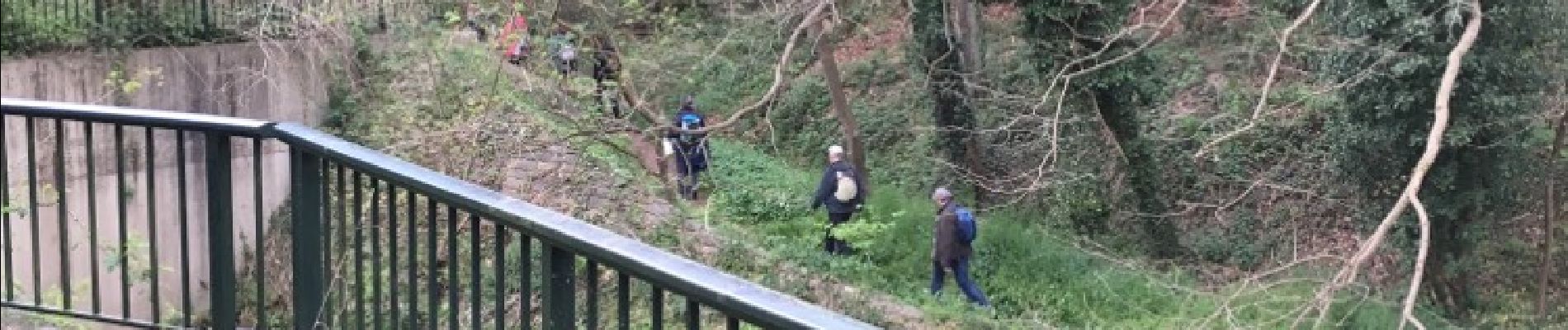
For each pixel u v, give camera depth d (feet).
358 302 11.19
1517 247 61.72
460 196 8.51
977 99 66.23
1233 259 64.85
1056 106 60.34
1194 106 69.51
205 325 16.70
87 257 34.12
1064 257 54.95
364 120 54.70
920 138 74.18
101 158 39.93
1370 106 53.36
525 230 7.78
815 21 58.54
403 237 17.66
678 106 69.00
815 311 5.87
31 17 44.34
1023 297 51.13
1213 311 43.55
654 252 6.89
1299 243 63.26
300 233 10.93
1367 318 46.52
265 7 53.16
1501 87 51.08
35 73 44.45
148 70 46.85
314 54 56.24
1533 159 58.44
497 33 48.93
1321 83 56.65
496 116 49.78
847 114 63.57
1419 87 50.72
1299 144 65.98
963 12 65.00
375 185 10.77
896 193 62.13
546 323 7.69
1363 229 60.08
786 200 57.93
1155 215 64.13
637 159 54.75
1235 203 62.13
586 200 48.34
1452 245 55.47
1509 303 59.26
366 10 54.60
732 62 71.56
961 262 47.29
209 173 11.80
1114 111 63.31
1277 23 65.72
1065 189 65.21
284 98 55.36
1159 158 67.77
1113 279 52.60
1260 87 67.46
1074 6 59.98
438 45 53.36
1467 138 50.49
